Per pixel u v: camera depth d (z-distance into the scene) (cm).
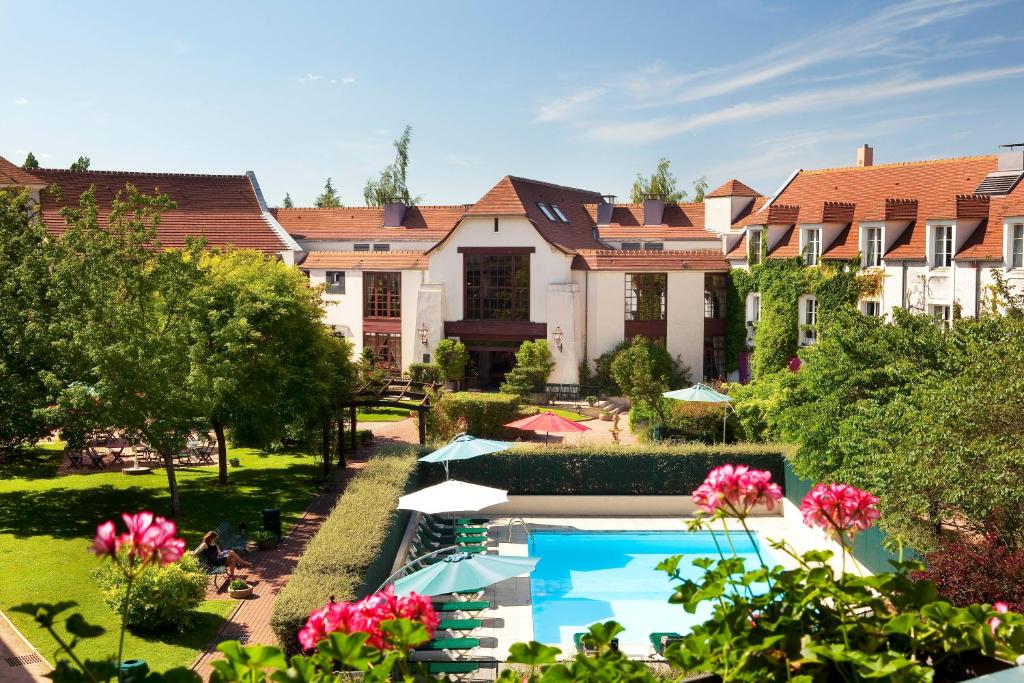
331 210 6981
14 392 2559
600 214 6406
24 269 2672
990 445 1588
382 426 4350
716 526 2784
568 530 2752
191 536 2495
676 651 473
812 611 498
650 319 5184
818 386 2445
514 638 1938
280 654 439
